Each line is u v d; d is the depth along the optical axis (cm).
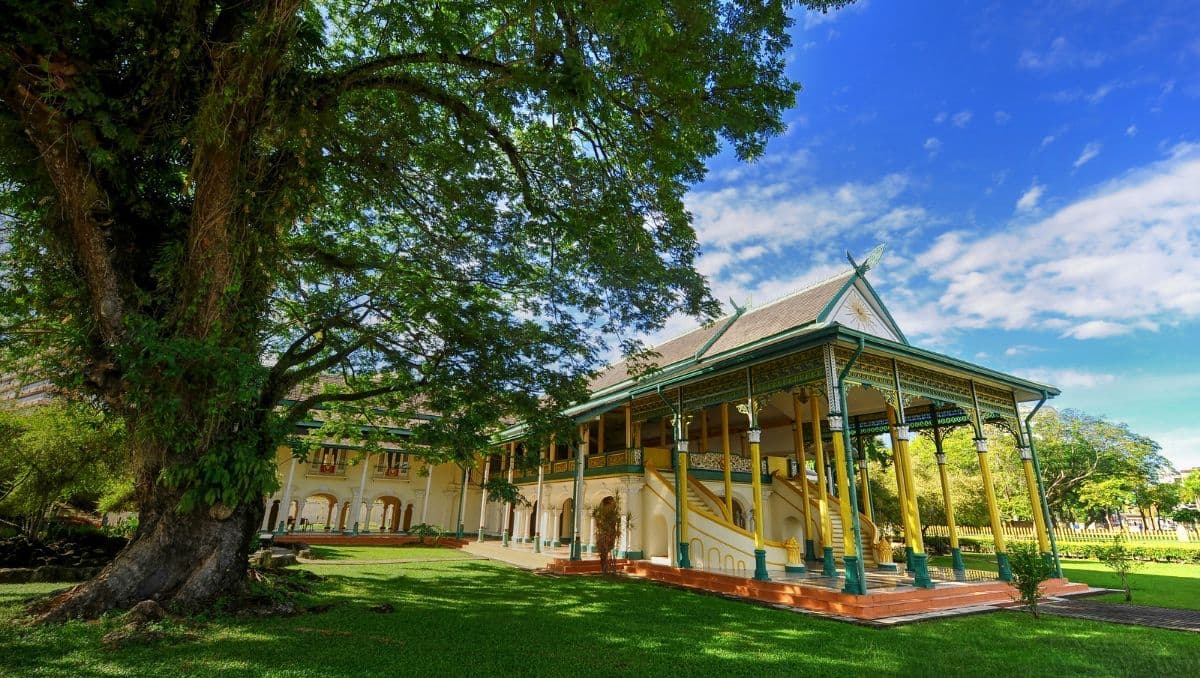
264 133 820
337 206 1190
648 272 1075
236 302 818
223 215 793
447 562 1852
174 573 771
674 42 788
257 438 846
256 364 774
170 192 871
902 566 1877
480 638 764
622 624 915
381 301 1155
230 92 728
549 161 1046
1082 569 2219
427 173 1090
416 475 2928
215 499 778
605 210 1042
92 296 789
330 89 871
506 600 1120
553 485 2277
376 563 1736
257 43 732
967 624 1015
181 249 802
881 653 776
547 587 1348
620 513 1883
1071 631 955
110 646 607
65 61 702
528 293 1252
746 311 2116
